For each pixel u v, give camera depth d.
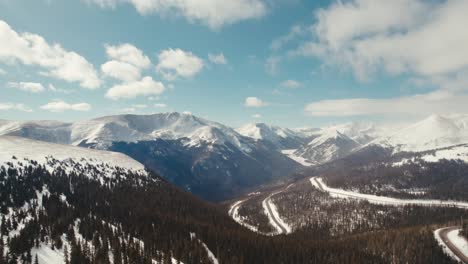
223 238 162.38
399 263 156.50
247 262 147.12
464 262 149.00
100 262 103.00
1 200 133.50
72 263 97.75
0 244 95.56
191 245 140.50
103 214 152.75
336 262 155.25
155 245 131.75
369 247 176.00
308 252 163.75
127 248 116.12
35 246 102.25
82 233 121.81
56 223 119.50
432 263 151.75
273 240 177.38
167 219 170.12
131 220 155.12
